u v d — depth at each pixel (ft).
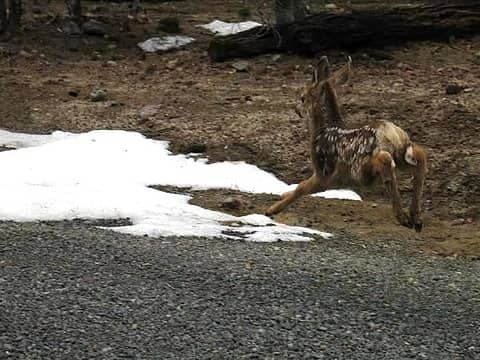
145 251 34.37
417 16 78.23
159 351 24.58
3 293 28.66
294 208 44.93
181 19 106.63
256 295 29.66
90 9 117.29
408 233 41.01
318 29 77.10
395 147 34.78
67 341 24.97
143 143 56.29
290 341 25.73
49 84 73.05
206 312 27.81
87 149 54.08
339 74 38.81
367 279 32.27
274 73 74.13
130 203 42.16
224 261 33.50
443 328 27.45
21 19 97.91
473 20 79.20
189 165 52.47
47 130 61.05
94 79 75.20
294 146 55.83
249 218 41.68
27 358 23.71
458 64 73.05
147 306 28.07
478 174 49.21
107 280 30.48
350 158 36.27
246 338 25.80
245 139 57.26
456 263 35.86
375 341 26.09
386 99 63.41
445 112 59.21
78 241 35.45
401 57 75.72
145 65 80.69
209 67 77.82
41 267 31.65
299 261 34.19
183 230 38.17
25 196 41.78
